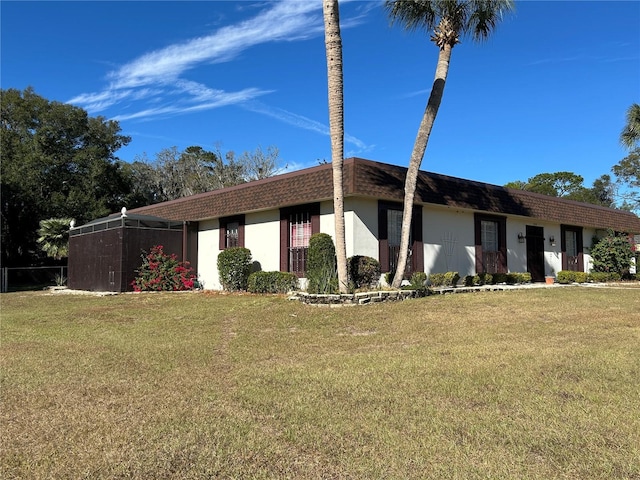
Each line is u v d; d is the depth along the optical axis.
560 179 55.28
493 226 17.67
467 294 12.62
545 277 19.17
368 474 3.08
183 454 3.40
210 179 46.50
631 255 21.14
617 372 5.25
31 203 27.11
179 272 17.19
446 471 3.08
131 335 8.16
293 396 4.61
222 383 5.13
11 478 3.11
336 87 10.88
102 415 4.20
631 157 45.78
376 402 4.39
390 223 14.25
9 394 4.85
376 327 8.41
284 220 15.11
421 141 12.06
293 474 3.11
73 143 31.16
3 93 30.16
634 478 2.97
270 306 11.02
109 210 29.20
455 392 4.62
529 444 3.46
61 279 23.16
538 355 6.06
